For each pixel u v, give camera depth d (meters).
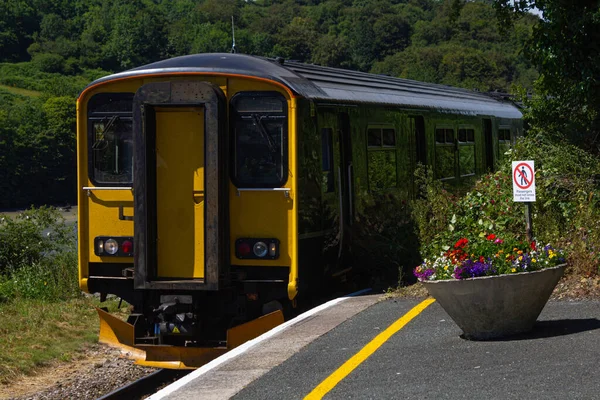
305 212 9.66
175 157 9.36
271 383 6.67
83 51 130.25
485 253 7.72
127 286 9.92
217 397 6.38
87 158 9.94
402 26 131.38
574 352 6.82
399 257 12.05
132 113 9.59
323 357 7.38
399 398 6.05
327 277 10.55
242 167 9.48
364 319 8.88
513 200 10.39
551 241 10.62
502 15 13.41
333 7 165.25
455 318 7.62
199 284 9.16
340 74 12.61
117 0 146.25
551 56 12.38
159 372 9.73
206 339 9.73
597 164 11.69
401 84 14.97
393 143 13.09
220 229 9.23
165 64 10.14
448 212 12.15
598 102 12.83
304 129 9.62
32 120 73.94
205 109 9.18
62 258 15.39
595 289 9.27
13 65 120.44
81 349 11.42
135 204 9.30
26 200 70.81
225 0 161.50
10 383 9.73
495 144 18.72
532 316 7.61
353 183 11.43
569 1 12.05
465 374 6.50
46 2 151.88
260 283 9.49
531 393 5.91
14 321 12.21
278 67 10.39
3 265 15.53
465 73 89.69
